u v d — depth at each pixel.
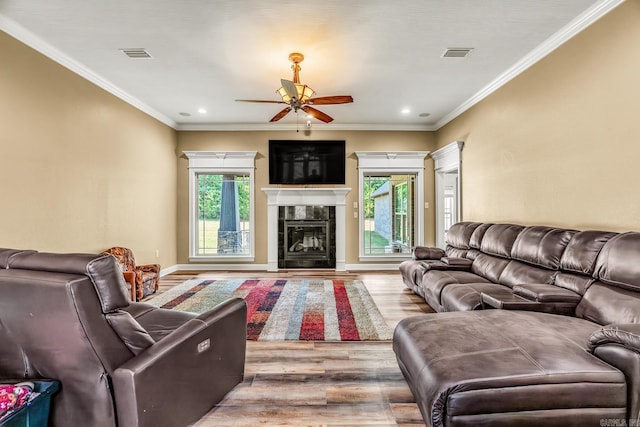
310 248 6.34
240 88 4.28
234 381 2.06
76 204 3.50
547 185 3.20
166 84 4.12
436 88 4.31
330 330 3.08
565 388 1.39
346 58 3.43
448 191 6.38
